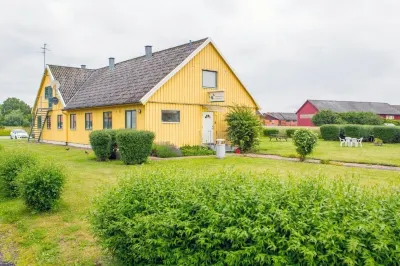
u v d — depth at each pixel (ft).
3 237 24.35
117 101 77.66
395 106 295.48
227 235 12.00
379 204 12.44
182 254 13.58
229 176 16.42
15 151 37.83
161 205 15.02
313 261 10.77
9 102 414.00
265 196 13.11
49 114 117.70
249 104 90.27
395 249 10.21
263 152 76.79
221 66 84.07
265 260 11.46
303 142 60.64
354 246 10.14
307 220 11.59
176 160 61.67
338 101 264.31
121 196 16.72
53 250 21.27
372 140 118.11
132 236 15.15
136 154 56.80
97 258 19.90
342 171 49.01
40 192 28.30
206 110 81.15
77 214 28.14
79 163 58.65
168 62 79.92
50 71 111.45
